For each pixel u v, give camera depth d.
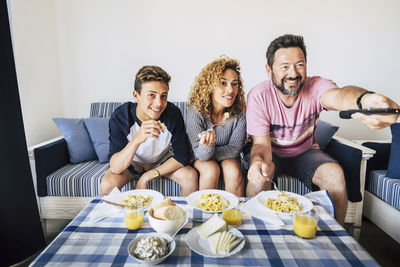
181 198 1.12
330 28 1.78
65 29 2.08
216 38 1.90
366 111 1.74
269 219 0.91
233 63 1.81
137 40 2.02
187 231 0.85
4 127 1.43
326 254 0.73
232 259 0.71
